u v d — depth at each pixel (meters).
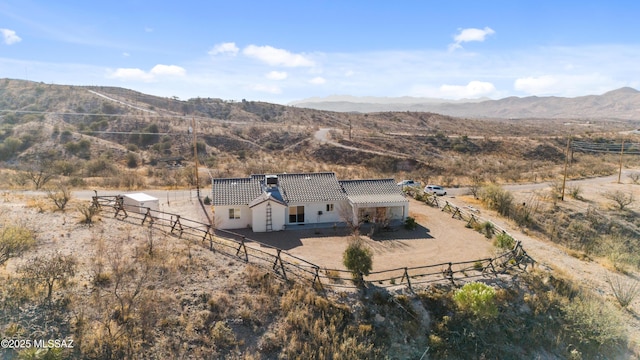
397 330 19.09
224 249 24.11
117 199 31.86
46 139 73.81
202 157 75.62
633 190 55.94
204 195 45.41
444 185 59.28
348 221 33.22
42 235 22.98
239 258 22.84
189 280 19.42
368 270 21.67
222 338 16.52
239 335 16.98
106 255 20.67
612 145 107.88
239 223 32.91
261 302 18.73
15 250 19.27
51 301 16.19
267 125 106.94
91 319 15.79
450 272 23.02
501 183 62.09
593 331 20.25
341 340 17.75
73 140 74.50
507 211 41.84
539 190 54.88
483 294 19.81
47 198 33.97
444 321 19.77
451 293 21.31
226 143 86.31
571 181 64.19
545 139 106.19
